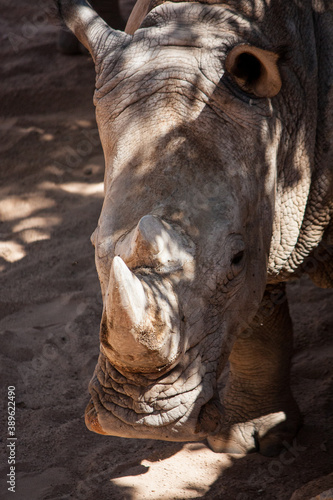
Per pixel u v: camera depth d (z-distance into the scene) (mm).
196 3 3129
